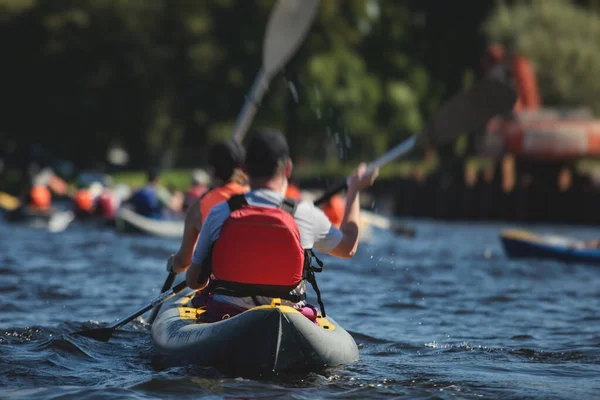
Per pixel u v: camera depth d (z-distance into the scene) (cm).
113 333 2278
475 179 10462
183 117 16825
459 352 2134
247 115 2702
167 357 1852
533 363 1994
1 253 4391
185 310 2016
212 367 1758
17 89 16700
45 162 17612
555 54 12444
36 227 6981
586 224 8806
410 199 11138
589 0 14625
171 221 6316
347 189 1919
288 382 1703
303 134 16312
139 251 4691
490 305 2955
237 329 1712
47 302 2788
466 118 2025
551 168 9956
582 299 3141
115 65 16088
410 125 16062
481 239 6706
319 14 15262
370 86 15612
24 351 2006
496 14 13388
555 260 4628
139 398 1552
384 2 15988
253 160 1777
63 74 16262
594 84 12475
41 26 16162
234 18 16100
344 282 3494
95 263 3991
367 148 17325
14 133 17175
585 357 2070
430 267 4197
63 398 1552
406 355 2086
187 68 16012
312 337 1742
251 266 1756
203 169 18350
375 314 2720
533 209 9231
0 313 2558
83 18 15625
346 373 1809
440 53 15725
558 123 9619
